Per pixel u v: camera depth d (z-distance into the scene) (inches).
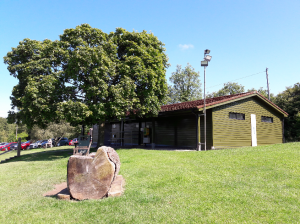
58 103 450.0
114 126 948.6
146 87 530.0
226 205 158.1
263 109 677.9
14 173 342.3
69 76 490.3
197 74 1667.1
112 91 469.1
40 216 153.5
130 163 333.4
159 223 134.2
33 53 526.3
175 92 1688.0
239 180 214.2
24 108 487.2
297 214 139.6
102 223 138.0
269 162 270.4
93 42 501.0
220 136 533.3
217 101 519.8
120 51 575.2
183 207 157.2
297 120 895.1
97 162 185.9
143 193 189.9
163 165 301.6
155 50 547.2
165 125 679.1
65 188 227.8
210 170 258.8
